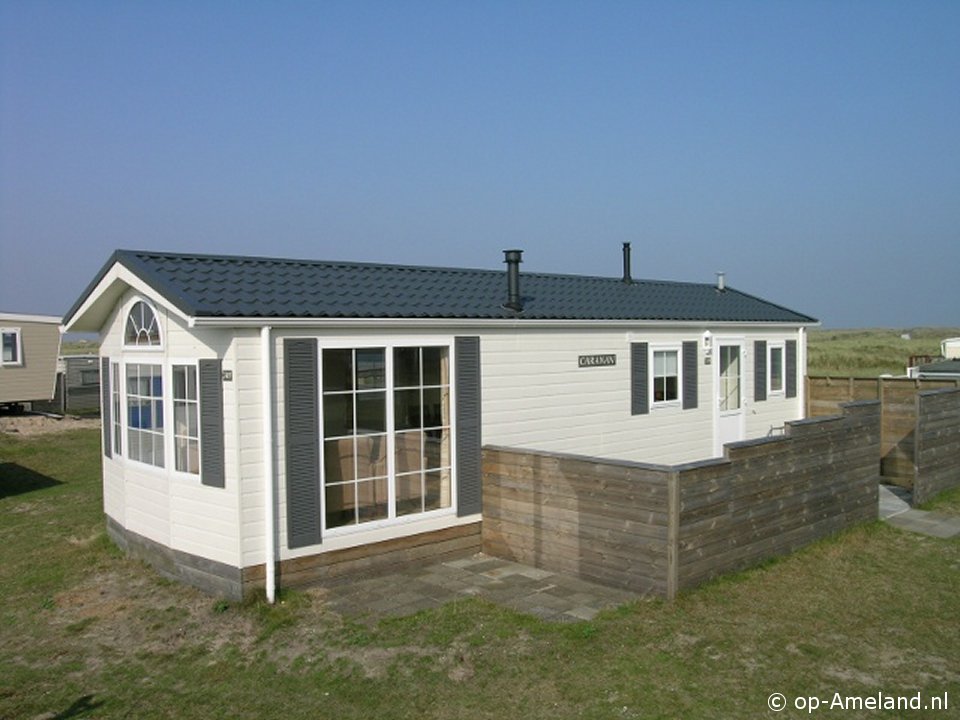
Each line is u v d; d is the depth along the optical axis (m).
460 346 9.19
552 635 6.53
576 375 10.77
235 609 7.50
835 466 9.29
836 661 5.97
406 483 8.77
